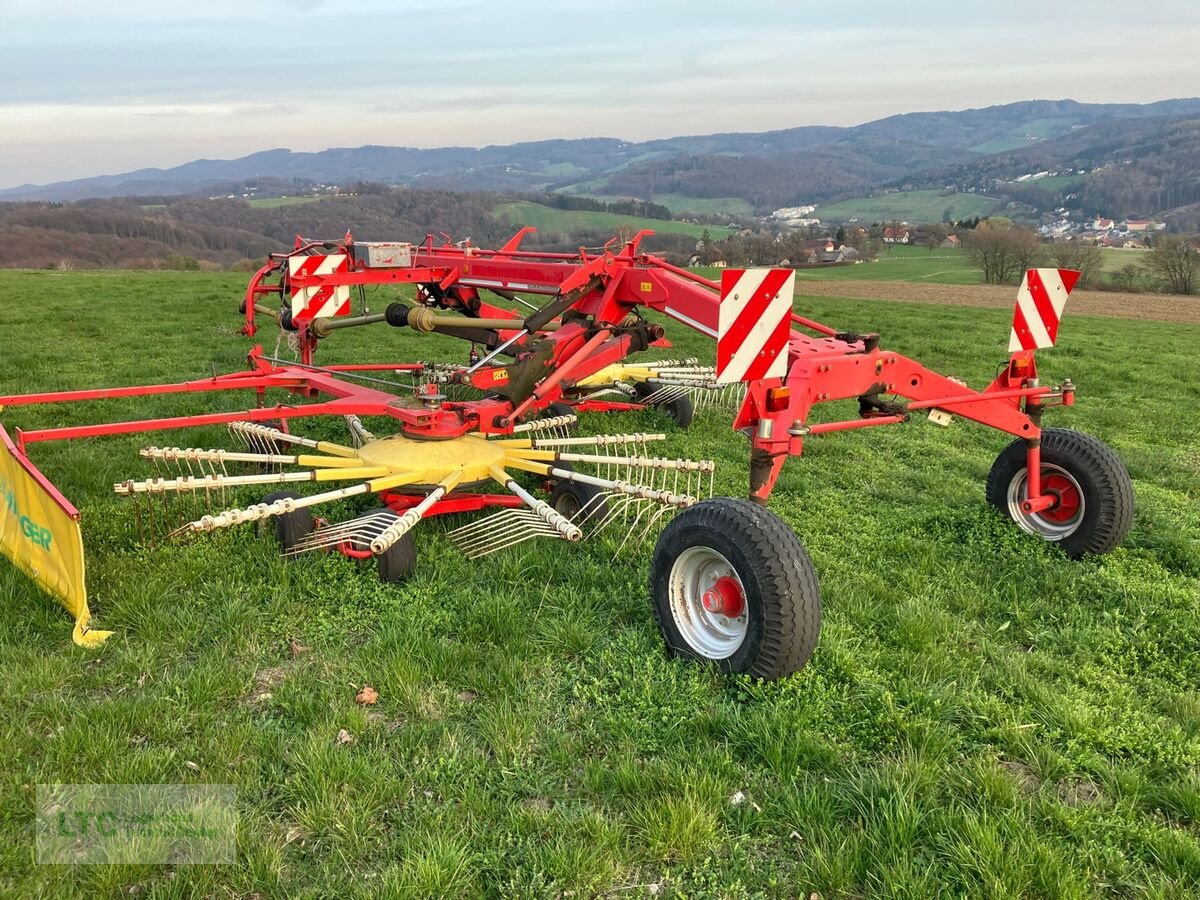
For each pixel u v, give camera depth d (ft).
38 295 67.15
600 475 23.40
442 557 16.61
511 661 12.91
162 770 10.28
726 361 12.84
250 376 21.81
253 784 10.09
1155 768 10.94
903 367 16.19
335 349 46.42
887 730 11.51
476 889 8.73
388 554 15.30
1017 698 12.59
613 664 13.15
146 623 13.70
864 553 18.43
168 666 12.82
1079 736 11.46
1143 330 78.89
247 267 158.40
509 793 10.16
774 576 11.99
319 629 13.98
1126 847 9.57
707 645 13.28
